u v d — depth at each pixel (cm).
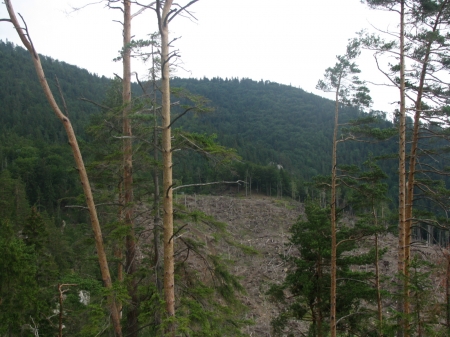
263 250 3130
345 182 1133
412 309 883
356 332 1147
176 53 588
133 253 867
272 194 5378
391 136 1084
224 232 761
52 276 1303
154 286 734
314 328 1191
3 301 988
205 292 728
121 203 888
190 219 750
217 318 689
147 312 653
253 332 1786
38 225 1409
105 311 655
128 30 880
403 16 1002
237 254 2645
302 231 1187
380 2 988
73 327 1000
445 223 1035
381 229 1084
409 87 1045
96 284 662
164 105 611
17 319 991
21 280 1015
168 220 616
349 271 1153
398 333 976
